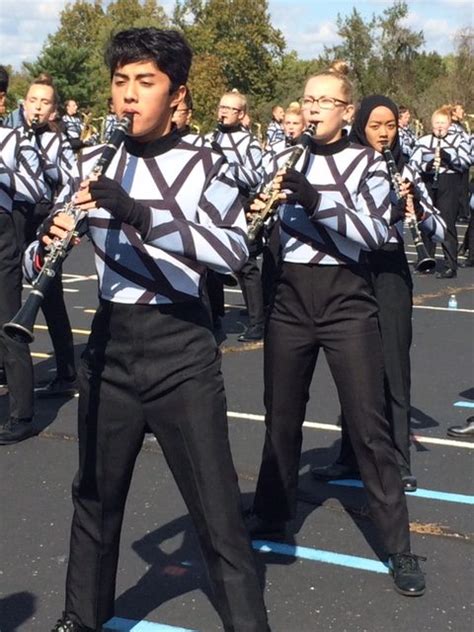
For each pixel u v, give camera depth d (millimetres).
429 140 11906
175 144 2912
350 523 4414
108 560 3150
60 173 6320
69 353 6539
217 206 2896
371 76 40312
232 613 2967
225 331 8859
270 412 3971
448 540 4266
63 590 3785
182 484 2984
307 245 3744
